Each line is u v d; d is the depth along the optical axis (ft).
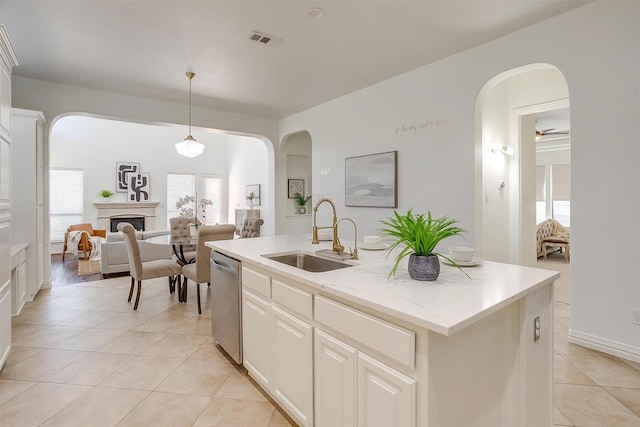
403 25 9.37
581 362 7.91
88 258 22.18
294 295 5.57
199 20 9.07
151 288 14.88
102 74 12.87
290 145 21.90
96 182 27.14
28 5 8.26
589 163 8.41
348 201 15.19
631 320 7.91
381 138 13.75
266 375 6.49
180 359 8.36
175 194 30.96
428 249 5.02
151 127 29.63
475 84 10.68
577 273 8.71
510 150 14.93
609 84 8.07
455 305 3.89
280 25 9.36
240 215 30.22
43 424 5.93
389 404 3.94
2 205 7.24
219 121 17.98
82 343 9.25
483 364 4.40
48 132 13.88
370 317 4.17
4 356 7.45
